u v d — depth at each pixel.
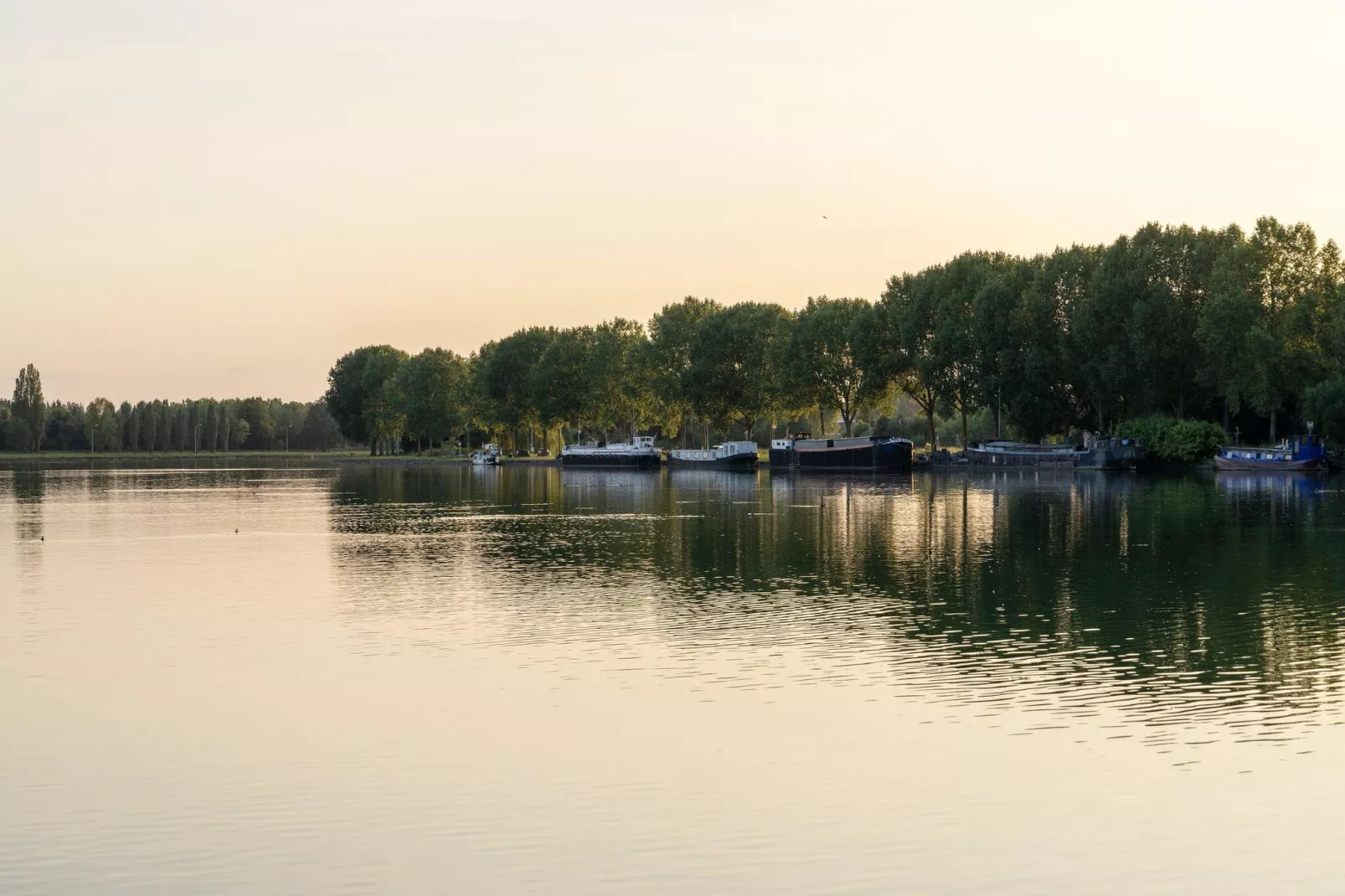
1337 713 37.69
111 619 55.09
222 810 30.23
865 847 27.78
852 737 35.50
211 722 37.75
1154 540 82.44
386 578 67.88
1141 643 47.88
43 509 125.31
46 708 39.56
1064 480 159.62
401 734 36.22
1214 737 35.31
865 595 60.22
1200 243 178.38
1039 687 40.91
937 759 33.50
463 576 68.31
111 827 29.19
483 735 36.03
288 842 28.23
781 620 53.44
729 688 41.06
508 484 179.12
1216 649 46.69
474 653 46.97
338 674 43.75
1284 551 75.69
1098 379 181.00
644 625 52.47
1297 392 164.00
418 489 166.12
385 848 27.88
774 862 27.03
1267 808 29.83
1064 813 29.59
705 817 29.48
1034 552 76.75
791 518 104.69
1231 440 177.12
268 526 103.12
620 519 106.56
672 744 34.94
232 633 51.50
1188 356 175.50
